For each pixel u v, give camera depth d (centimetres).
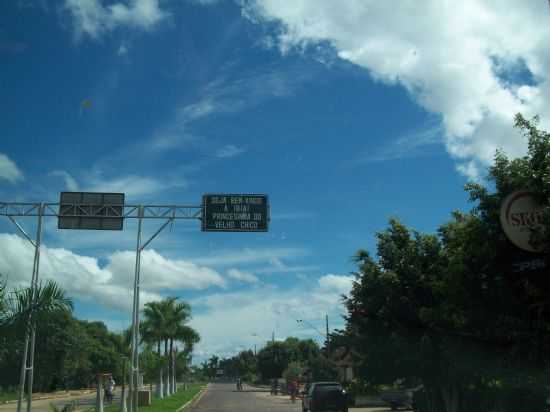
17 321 1472
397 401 3472
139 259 2659
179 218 2589
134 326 2666
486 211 1178
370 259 1892
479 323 1260
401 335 1741
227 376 19900
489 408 1653
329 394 3042
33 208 2548
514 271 1095
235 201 2591
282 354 10800
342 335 2095
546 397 1411
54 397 5416
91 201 2580
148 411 3228
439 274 1692
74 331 5706
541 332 1071
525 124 1118
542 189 999
